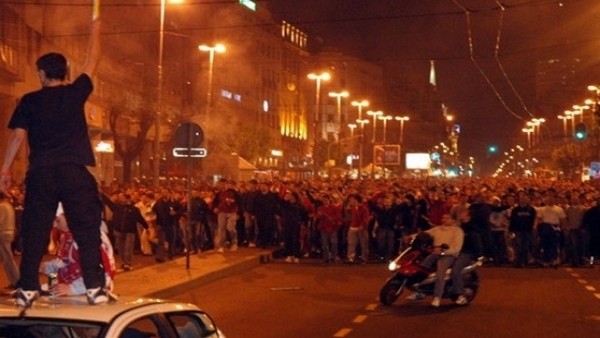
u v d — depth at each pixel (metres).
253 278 22.38
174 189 28.97
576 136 57.06
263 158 77.31
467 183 37.75
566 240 26.25
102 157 49.22
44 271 6.30
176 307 5.89
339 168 93.12
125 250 22.50
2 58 36.12
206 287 20.42
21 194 24.33
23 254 5.71
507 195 27.52
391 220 26.48
